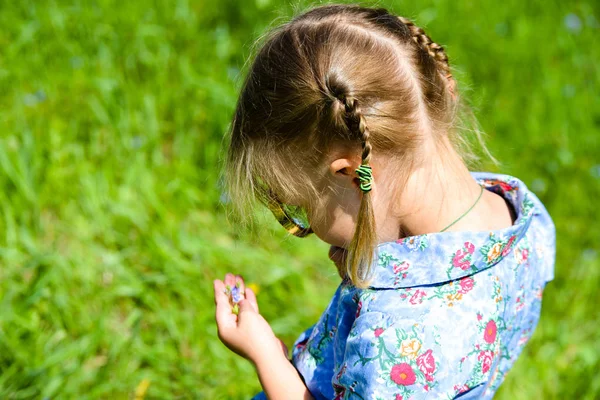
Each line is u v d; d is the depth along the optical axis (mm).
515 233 1432
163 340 2590
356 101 1338
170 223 2898
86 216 2896
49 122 3158
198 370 2525
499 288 1438
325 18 1487
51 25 3527
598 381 2521
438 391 1344
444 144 1487
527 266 1561
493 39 3891
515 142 3420
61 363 2469
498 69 3738
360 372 1354
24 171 2918
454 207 1466
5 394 2340
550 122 3508
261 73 1473
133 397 2447
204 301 2705
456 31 3867
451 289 1387
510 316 1511
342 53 1404
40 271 2668
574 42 3943
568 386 2539
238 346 1629
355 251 1358
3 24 3533
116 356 2496
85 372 2469
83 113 3236
